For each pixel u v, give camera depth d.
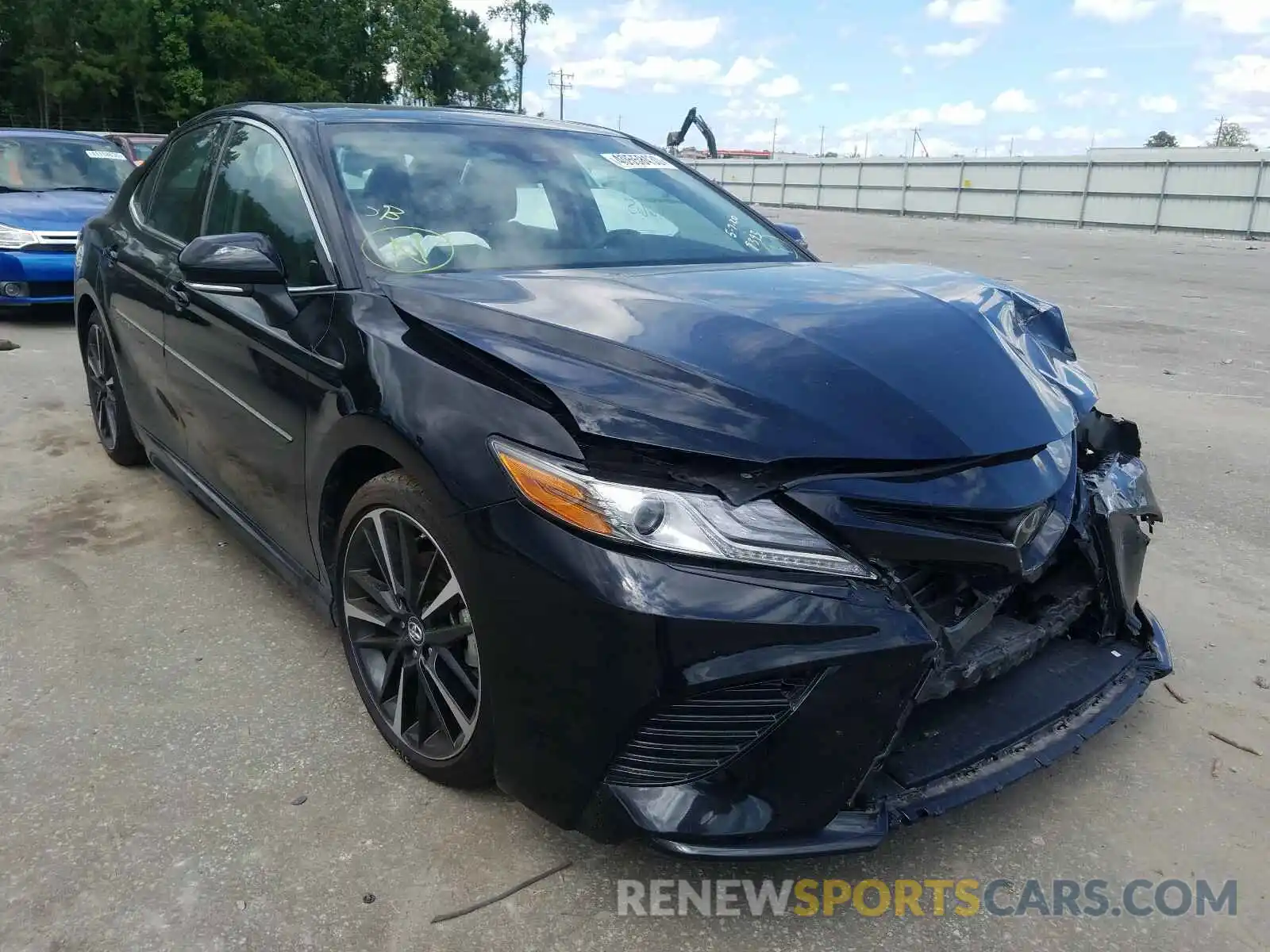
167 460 3.95
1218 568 4.00
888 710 1.95
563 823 2.09
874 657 1.90
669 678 1.87
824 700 1.90
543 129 3.64
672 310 2.40
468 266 2.87
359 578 2.60
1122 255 17.67
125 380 4.21
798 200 38.12
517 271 2.86
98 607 3.38
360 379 2.44
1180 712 2.97
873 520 1.97
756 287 2.69
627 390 2.06
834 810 1.97
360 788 2.49
